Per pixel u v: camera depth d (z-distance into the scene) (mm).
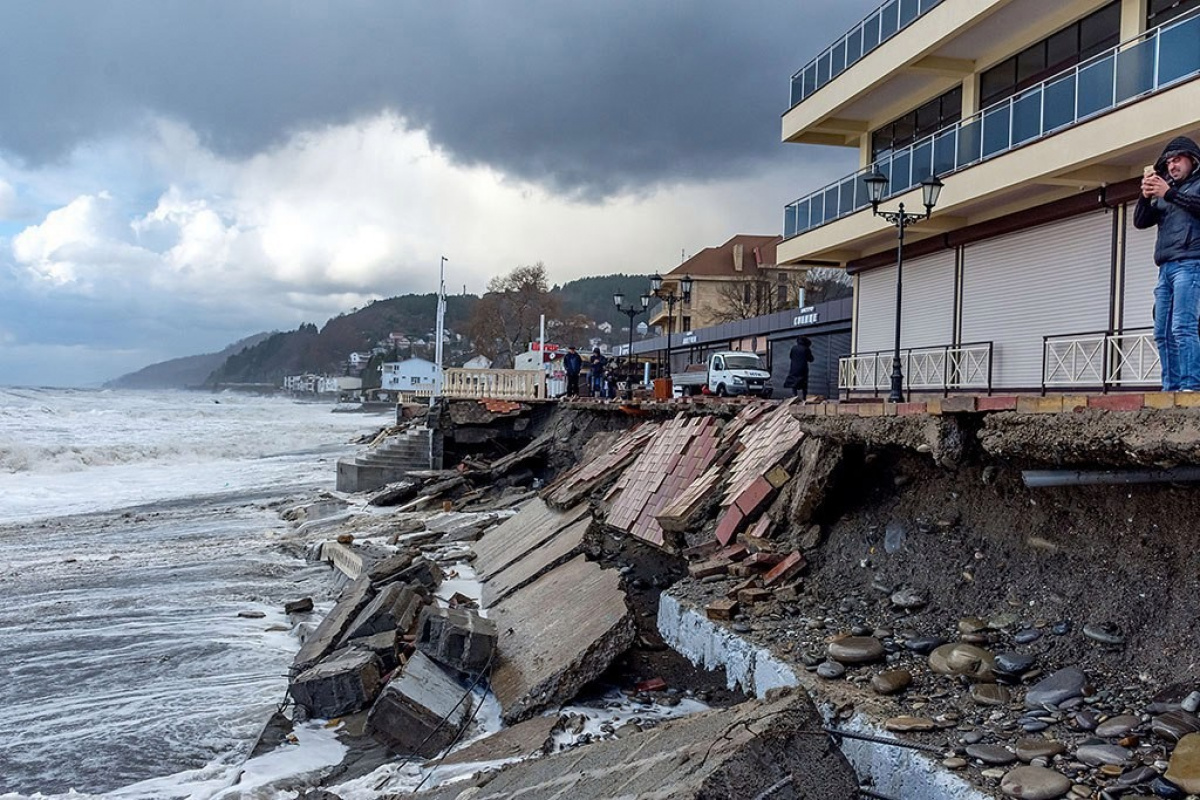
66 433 47969
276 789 5867
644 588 8617
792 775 3777
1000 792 3604
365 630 8336
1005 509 5887
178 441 45281
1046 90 14836
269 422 74188
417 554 12906
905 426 6195
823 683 5074
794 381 20141
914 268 20750
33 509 22844
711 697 6340
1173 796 3336
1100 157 13484
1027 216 16547
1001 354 17594
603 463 14414
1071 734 4051
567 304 195625
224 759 6523
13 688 8195
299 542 16266
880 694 4832
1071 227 15750
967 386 18453
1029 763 3828
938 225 18578
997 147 16062
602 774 4566
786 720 4027
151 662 8969
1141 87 12812
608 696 6727
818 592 6781
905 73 19172
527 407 25156
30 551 16078
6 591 12398
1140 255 14211
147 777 6211
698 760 3914
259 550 15766
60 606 11422
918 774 3975
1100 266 15047
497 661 7707
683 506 9406
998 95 18203
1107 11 15266
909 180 18875
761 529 7953
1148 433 4215
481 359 87875
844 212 21359
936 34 17375
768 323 37031
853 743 4484
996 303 17828
